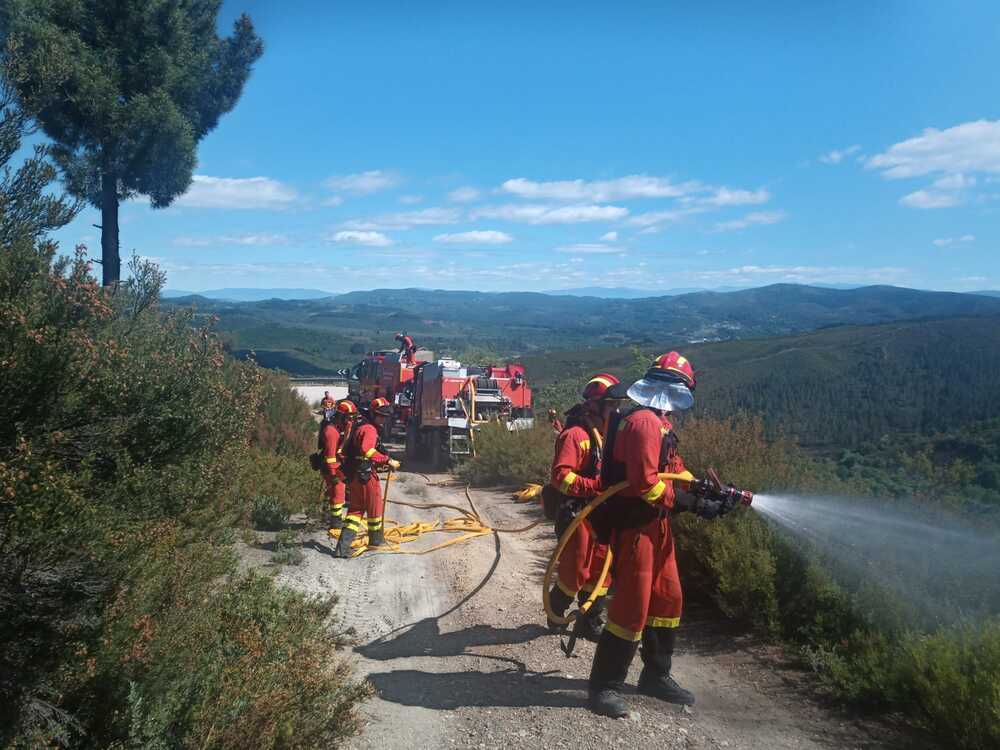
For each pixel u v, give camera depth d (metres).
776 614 5.80
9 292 4.46
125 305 6.27
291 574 7.89
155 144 18.28
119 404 4.82
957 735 3.94
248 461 10.31
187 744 3.36
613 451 4.73
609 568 4.84
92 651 3.39
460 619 6.73
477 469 16.91
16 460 3.65
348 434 9.35
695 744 4.24
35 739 3.06
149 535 4.17
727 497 4.70
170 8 18.81
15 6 13.74
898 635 4.93
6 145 5.13
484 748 4.27
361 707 4.77
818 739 4.27
